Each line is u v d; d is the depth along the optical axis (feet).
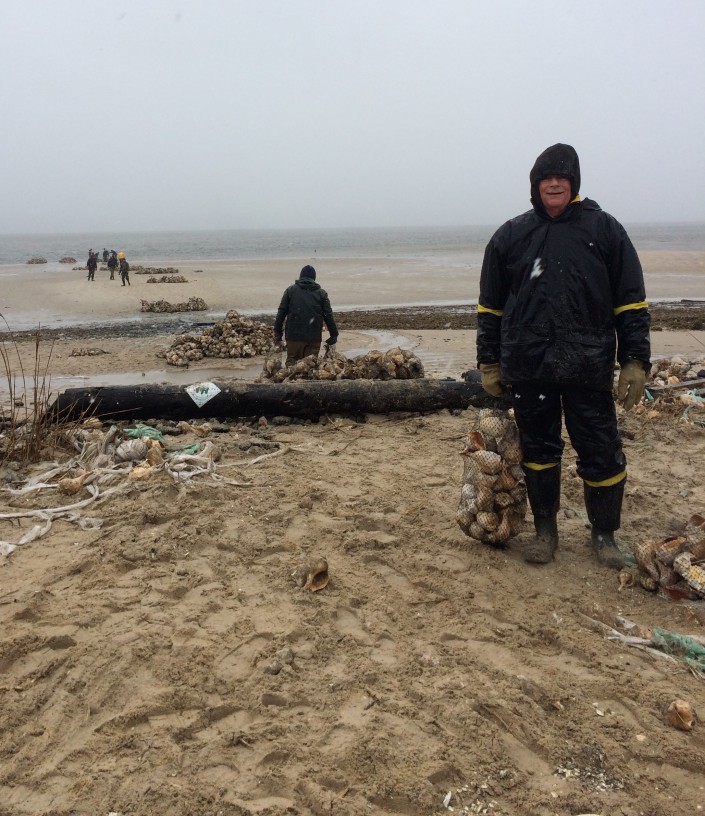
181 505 15.65
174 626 11.11
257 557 13.64
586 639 10.90
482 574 12.99
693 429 22.74
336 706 9.32
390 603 12.02
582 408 12.48
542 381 12.23
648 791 7.97
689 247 258.98
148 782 7.97
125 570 13.07
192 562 13.35
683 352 46.29
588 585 12.66
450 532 14.70
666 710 9.24
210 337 46.98
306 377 28.17
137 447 18.88
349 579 12.78
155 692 9.50
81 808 7.63
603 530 13.47
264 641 10.80
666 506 16.46
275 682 9.75
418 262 178.40
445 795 7.84
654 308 75.66
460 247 294.46
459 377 34.94
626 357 12.13
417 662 10.29
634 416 24.57
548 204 11.83
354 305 85.10
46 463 19.33
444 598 12.18
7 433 21.38
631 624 11.20
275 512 15.46
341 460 19.85
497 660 10.39
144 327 64.23
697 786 8.09
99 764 8.27
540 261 11.91
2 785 8.01
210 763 8.30
